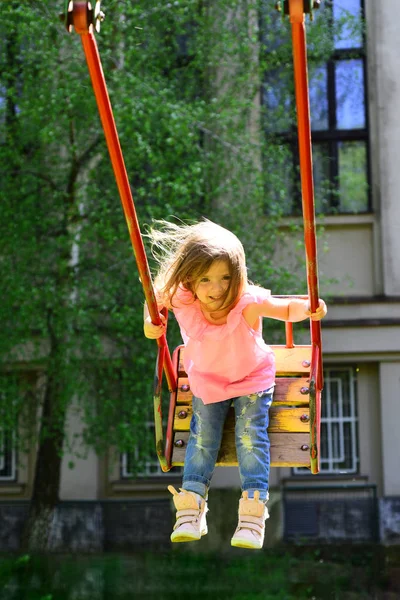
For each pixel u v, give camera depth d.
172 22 13.83
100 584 11.98
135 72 12.74
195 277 3.74
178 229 3.92
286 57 14.84
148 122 11.87
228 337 3.89
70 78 12.05
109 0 12.32
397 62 16.38
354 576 12.70
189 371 4.07
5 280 12.42
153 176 12.94
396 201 16.17
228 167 13.60
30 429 14.09
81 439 16.12
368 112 16.52
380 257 16.19
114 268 13.19
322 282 14.05
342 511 15.45
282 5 2.61
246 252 13.16
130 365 13.48
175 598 11.24
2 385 13.00
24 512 16.08
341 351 15.95
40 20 11.96
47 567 12.76
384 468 15.79
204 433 3.98
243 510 3.78
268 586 11.95
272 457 4.03
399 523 15.40
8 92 12.50
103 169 13.17
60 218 13.57
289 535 15.30
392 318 15.92
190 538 3.76
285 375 4.32
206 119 13.20
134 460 13.59
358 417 16.16
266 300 3.90
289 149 15.99
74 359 12.69
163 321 4.02
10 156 13.02
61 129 12.91
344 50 16.55
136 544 15.34
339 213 16.27
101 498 16.20
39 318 12.62
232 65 13.88
